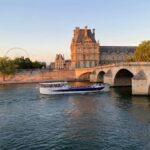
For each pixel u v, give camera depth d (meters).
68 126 47.41
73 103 72.38
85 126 47.12
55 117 54.84
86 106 66.81
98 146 37.12
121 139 39.53
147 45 132.75
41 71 177.62
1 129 46.19
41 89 94.75
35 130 45.25
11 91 104.69
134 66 87.69
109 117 53.22
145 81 79.62
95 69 152.25
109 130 44.16
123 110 59.44
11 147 37.25
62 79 179.00
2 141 39.75
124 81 115.88
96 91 98.88
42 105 70.19
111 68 118.38
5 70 162.25
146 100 71.62
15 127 47.38
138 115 53.94
